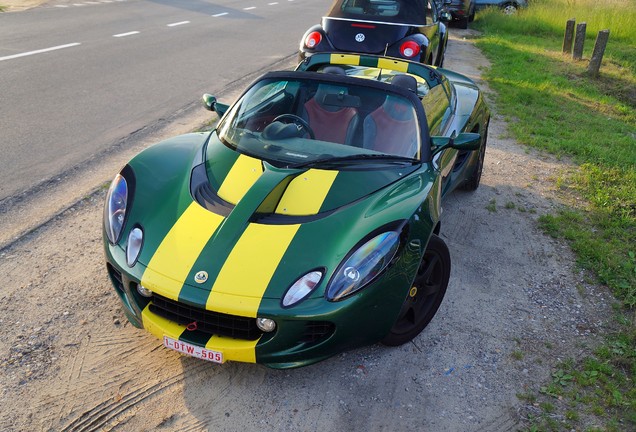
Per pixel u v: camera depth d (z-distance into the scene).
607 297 4.32
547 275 4.55
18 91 7.91
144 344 3.38
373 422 2.98
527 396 3.23
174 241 3.02
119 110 7.43
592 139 7.80
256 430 2.88
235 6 18.75
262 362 2.90
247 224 3.06
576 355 3.63
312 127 3.85
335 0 8.72
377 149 3.75
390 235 3.04
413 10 8.30
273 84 4.15
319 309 2.79
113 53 10.64
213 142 3.90
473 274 4.45
